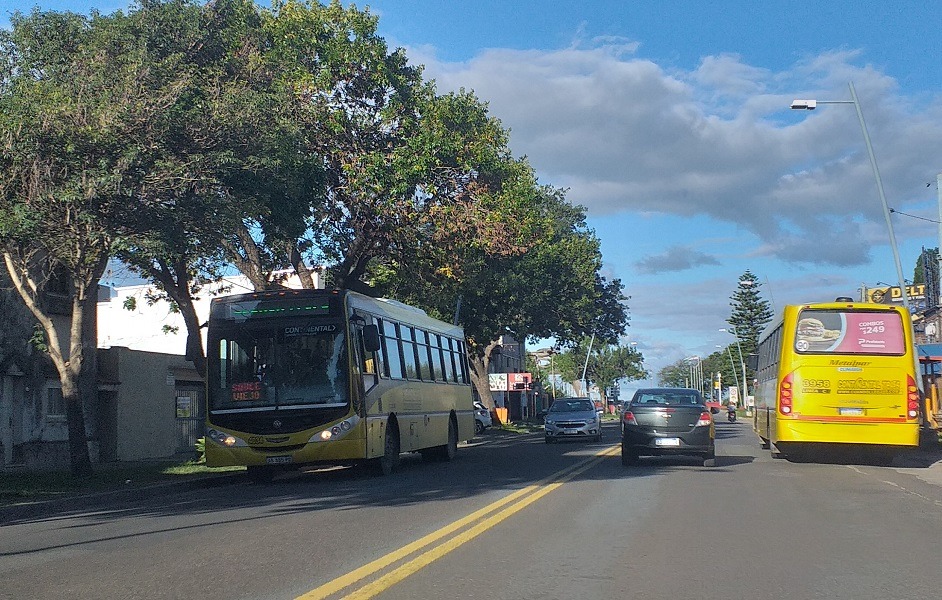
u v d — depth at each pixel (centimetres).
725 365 13300
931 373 3491
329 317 1755
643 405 1941
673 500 1319
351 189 2598
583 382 11062
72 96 1677
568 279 5009
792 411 1973
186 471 1958
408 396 2066
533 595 708
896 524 1086
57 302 2356
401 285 3303
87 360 2447
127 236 1603
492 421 5403
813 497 1366
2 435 2159
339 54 2570
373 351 1802
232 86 1925
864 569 812
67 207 1591
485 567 815
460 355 2631
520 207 2736
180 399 2998
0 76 1838
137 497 1597
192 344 2228
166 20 2003
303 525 1108
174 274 2436
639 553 884
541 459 2295
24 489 1579
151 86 1727
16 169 1594
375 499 1404
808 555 879
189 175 1680
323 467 2228
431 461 2339
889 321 1955
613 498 1342
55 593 730
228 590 730
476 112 2734
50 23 1881
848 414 1945
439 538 970
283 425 1712
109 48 1873
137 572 816
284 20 2625
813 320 1980
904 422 1925
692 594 714
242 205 1777
